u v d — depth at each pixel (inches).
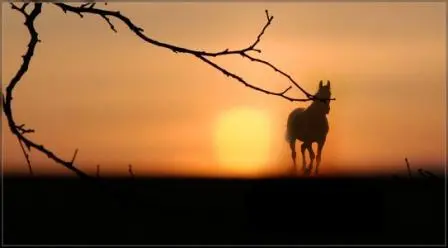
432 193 1086.4
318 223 1050.7
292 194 1123.9
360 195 1117.7
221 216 1080.2
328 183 1136.2
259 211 1098.1
